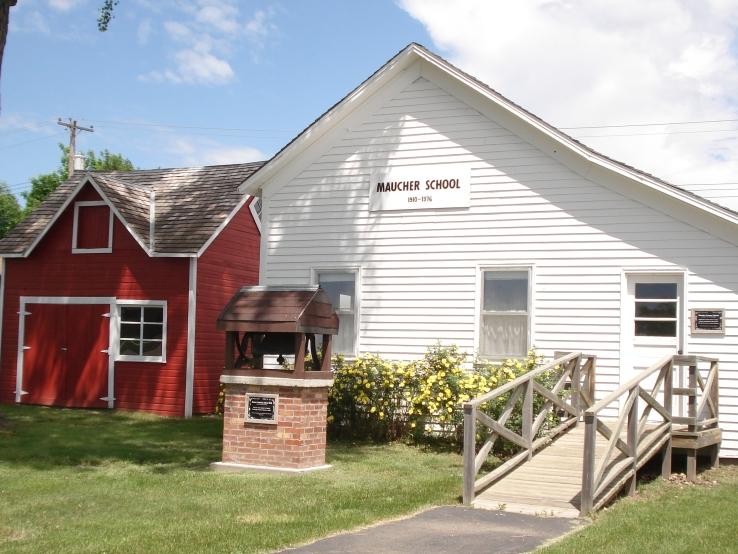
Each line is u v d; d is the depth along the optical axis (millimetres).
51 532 8797
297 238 17641
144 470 12555
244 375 12656
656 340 14891
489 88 15922
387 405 15594
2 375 22781
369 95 17203
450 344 16219
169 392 20922
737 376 14266
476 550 8070
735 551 8242
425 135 16750
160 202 23453
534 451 12648
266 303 12547
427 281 16516
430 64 16734
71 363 22062
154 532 8742
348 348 17125
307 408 12461
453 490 11180
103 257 21969
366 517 9461
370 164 17172
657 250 14883
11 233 23188
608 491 10531
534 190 15812
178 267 21156
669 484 12148
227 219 22047
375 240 17000
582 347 15273
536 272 15672
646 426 13391
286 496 10602
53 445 14836
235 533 8648
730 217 14117
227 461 12750
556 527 9211
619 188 15195
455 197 16406
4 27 17062
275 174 17953
